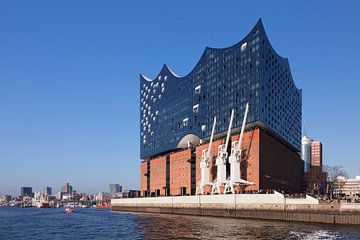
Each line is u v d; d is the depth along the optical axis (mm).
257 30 125125
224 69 137000
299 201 89312
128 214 142125
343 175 196125
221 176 121312
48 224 101000
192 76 155500
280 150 139375
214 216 114812
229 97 132750
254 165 116812
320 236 60594
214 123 132875
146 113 196500
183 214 131000
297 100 172750
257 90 121625
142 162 195250
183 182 151750
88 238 66688
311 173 192625
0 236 72562
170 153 169125
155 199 152375
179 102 163625
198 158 143750
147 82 199375
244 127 123250
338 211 81188
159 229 76000
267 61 129375
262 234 63656
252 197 102250
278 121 137625
